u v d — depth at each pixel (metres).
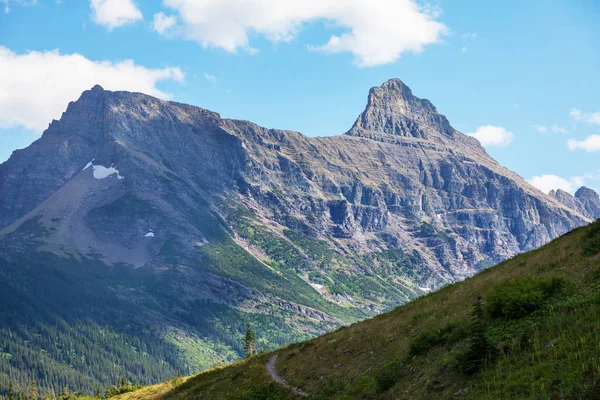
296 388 46.22
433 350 36.75
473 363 30.22
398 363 38.16
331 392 40.38
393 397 33.38
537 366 26.98
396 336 45.47
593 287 33.78
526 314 34.41
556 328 30.11
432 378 32.53
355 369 42.84
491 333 34.31
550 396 24.25
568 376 24.86
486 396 26.73
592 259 39.22
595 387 22.83
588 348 26.27
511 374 27.56
